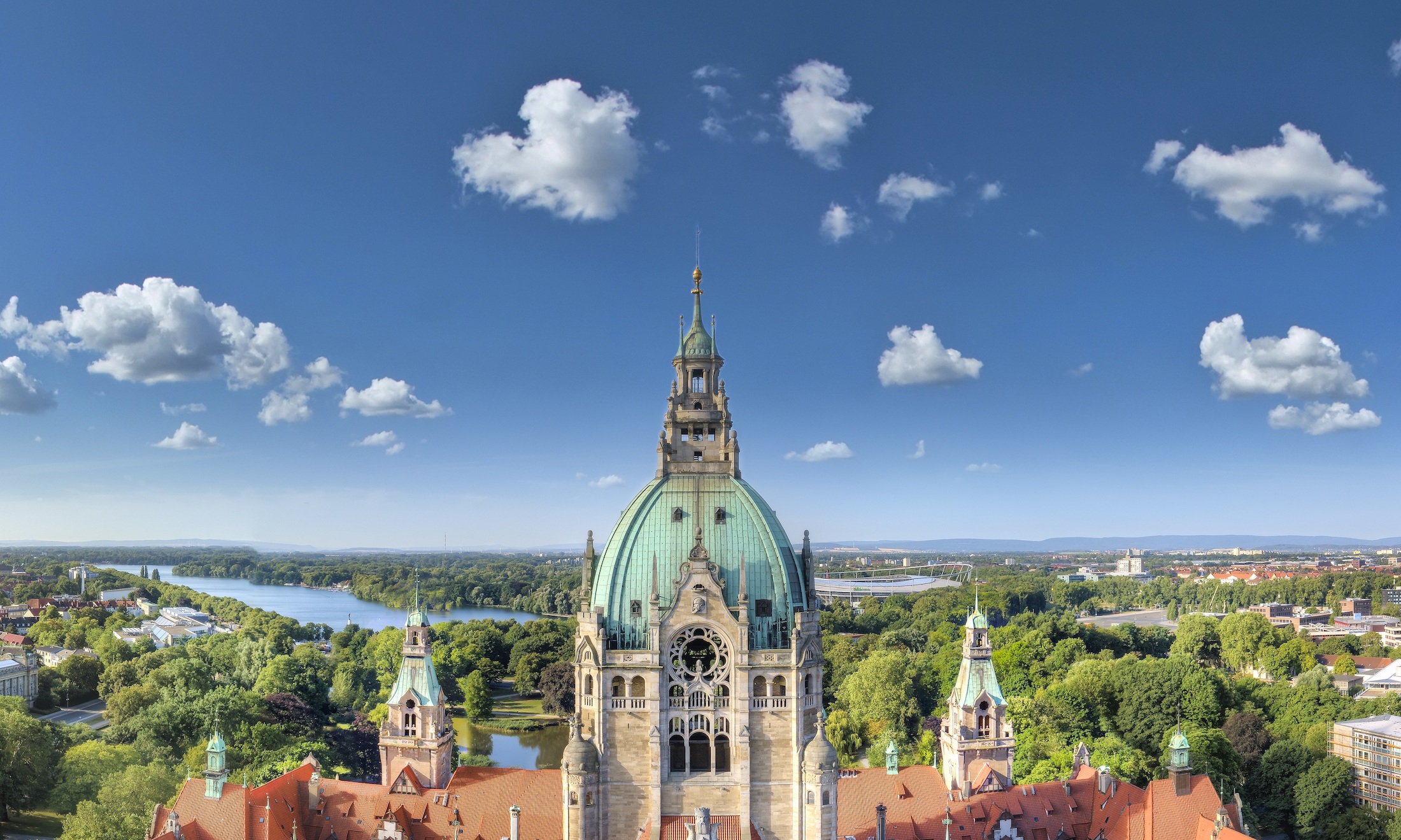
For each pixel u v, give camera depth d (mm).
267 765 177250
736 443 122562
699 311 128750
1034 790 144000
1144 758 181750
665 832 111125
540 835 128000
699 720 113188
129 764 178000
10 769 178500
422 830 130750
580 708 115562
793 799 113125
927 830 134625
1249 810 183500
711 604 112750
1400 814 161125
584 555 124188
